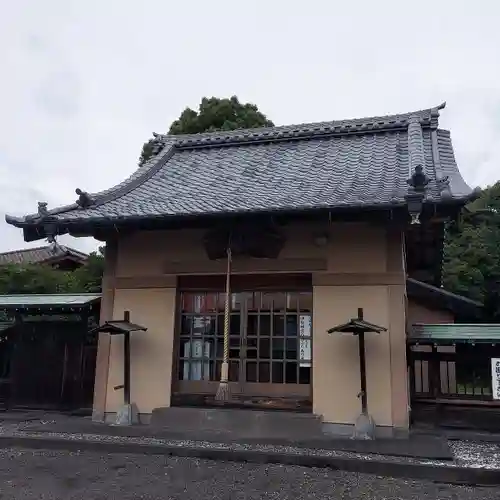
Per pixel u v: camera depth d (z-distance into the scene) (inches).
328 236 370.3
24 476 251.0
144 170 500.7
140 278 403.9
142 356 391.2
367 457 272.5
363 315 352.5
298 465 268.4
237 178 451.5
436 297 663.8
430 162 416.2
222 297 395.2
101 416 389.1
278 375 370.6
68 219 374.6
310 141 517.3
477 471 242.7
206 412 357.7
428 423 374.3
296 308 376.8
